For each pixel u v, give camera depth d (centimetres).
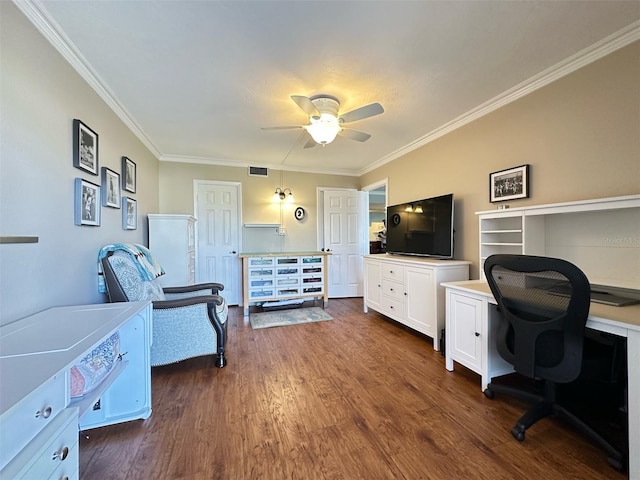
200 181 442
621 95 173
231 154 417
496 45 177
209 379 216
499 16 153
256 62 193
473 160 279
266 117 282
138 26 158
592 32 167
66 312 144
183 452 141
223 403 184
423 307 287
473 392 196
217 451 142
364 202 520
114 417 162
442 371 228
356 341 295
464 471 129
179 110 265
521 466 131
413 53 184
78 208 186
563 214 206
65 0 139
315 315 393
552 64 198
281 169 486
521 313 156
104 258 202
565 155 202
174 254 339
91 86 208
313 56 187
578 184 195
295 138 346
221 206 455
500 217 232
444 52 183
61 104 171
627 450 136
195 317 227
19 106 136
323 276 437
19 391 70
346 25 159
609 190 179
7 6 129
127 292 201
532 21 157
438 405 181
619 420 162
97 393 128
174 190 429
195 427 160
